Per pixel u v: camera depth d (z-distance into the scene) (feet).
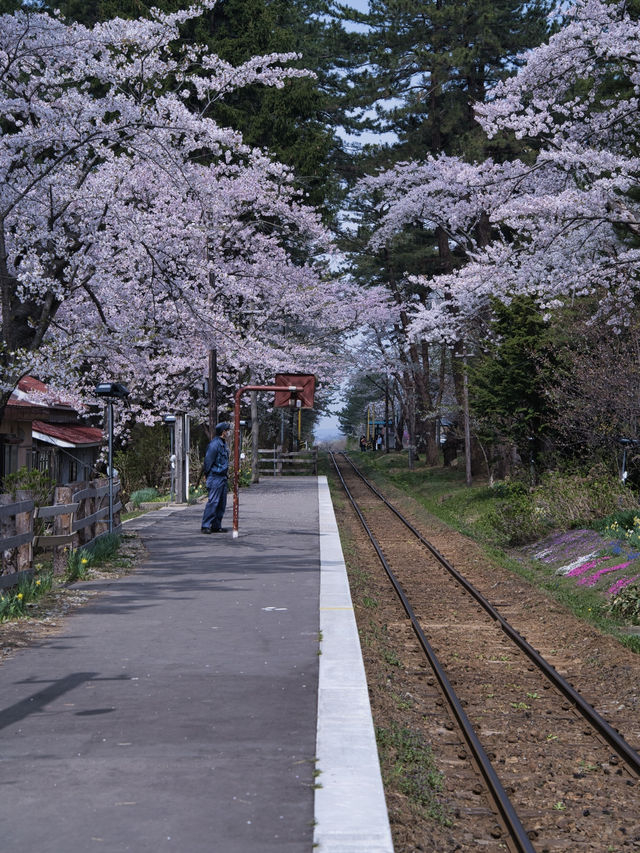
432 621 44.55
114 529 55.88
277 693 23.81
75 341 56.85
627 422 76.28
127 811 15.94
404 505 112.88
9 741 19.83
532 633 42.39
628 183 71.67
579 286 78.43
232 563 49.19
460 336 121.29
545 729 26.86
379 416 356.18
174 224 70.74
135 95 63.67
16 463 66.08
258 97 126.52
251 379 124.26
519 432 94.84
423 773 20.95
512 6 139.74
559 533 74.74
